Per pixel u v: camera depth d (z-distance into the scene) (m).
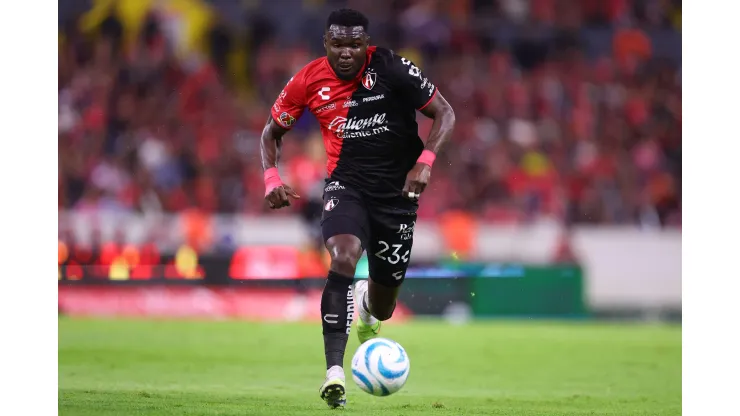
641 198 63.53
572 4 79.25
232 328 41.19
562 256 51.38
